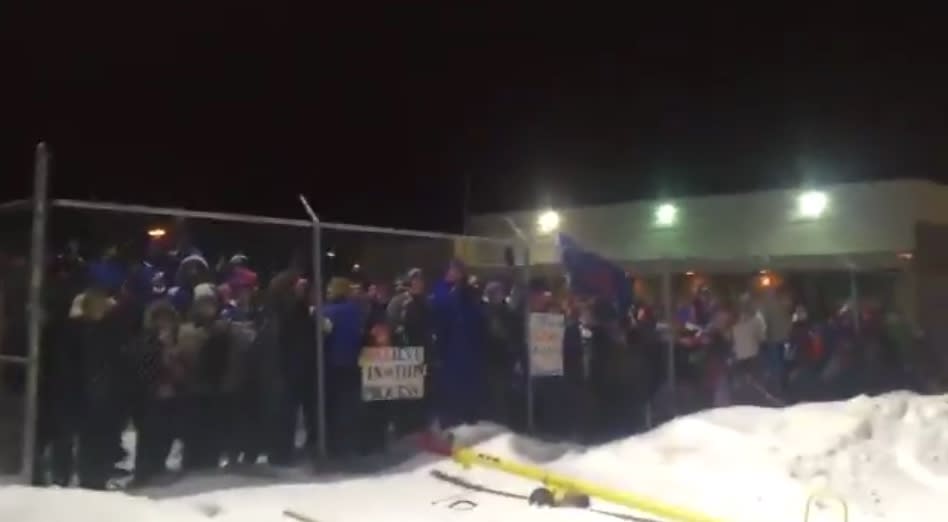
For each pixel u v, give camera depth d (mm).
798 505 7891
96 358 7891
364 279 9805
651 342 11852
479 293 10375
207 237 9953
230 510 7594
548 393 10828
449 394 9953
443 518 7613
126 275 8242
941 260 17438
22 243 8109
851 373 13461
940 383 14578
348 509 7770
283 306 8953
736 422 9398
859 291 16141
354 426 9219
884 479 8297
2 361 7992
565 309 11203
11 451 7891
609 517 7695
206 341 8539
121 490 7918
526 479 8711
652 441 9242
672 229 19594
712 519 7473
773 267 15055
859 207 18016
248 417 8781
